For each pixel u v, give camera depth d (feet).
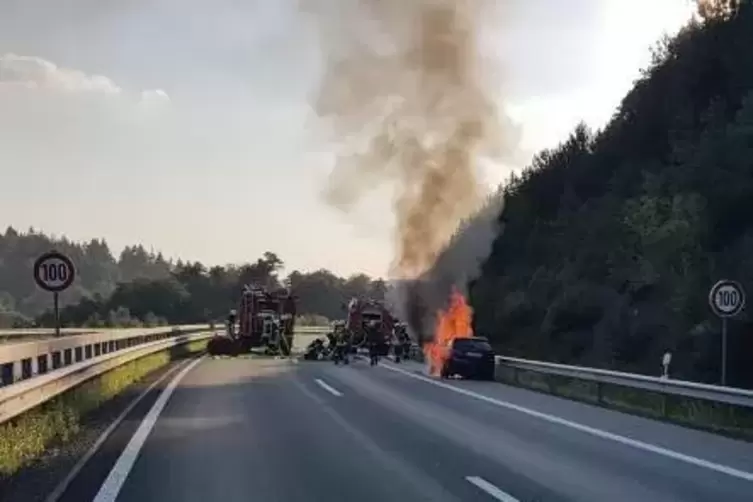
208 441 48.14
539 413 62.90
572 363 119.55
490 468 39.63
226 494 33.60
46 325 225.35
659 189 112.57
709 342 89.66
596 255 132.67
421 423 56.75
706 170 100.01
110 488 34.45
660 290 110.11
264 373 106.73
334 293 363.56
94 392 66.49
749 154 98.12
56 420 49.14
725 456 43.57
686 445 47.32
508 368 99.76
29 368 45.96
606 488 35.12
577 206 156.76
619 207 133.80
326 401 71.46
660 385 62.44
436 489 34.65
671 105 135.85
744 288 85.66
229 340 157.07
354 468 39.55
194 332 176.14
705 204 97.25
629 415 61.62
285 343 162.09
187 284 353.10
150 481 36.19
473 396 76.84
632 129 148.15
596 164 157.79
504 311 148.97
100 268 493.36
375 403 69.97
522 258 164.55
